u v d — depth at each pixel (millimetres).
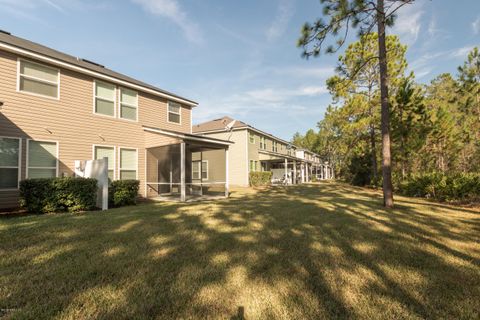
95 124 9234
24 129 7426
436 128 12320
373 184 15562
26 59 7566
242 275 2635
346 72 7641
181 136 9367
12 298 2119
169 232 4375
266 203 8531
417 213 6406
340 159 36281
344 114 16016
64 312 1923
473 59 11148
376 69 14578
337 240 3971
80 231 4355
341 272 2729
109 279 2514
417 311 1984
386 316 1914
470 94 11891
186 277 2576
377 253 3354
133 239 3918
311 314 1938
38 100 7770
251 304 2074
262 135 23156
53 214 6176
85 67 8734
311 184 21438
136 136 10672
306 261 3051
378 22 5953
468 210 6902
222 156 18875
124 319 1854
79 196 6910
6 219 5500
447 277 2605
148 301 2104
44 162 7828
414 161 13984
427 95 21312
